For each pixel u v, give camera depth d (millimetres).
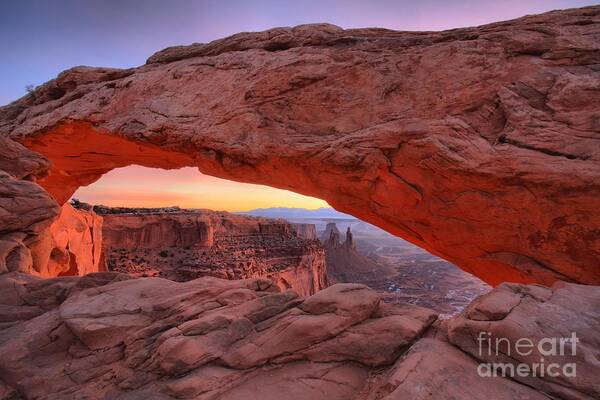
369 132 10859
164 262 61531
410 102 10977
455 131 10008
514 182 9344
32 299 8367
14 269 10039
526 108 9461
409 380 4383
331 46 12836
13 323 7629
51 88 18453
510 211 9758
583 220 8844
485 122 10062
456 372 4512
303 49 12852
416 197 10992
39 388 5684
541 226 9469
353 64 11938
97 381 5840
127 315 6945
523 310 5016
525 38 10273
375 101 11352
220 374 5605
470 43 10875
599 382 3982
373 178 11219
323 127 11750
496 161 9312
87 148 18625
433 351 4969
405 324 5770
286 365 5902
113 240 62344
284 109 12312
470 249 11258
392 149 10680
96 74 17297
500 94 9906
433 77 10977
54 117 16578
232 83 13383
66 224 24016
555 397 4113
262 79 12633
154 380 5695
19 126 17953
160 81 15008
